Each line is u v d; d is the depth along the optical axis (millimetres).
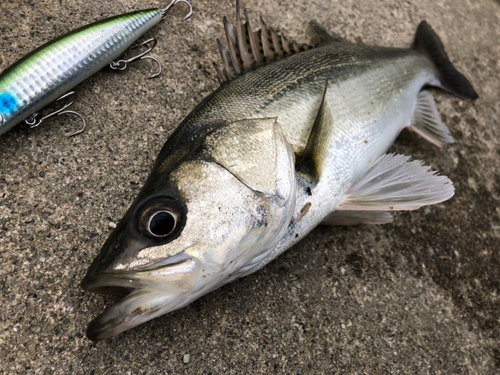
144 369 165
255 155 157
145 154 203
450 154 270
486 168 276
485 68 330
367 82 220
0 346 158
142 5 239
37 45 207
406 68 252
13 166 183
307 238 209
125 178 195
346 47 233
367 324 200
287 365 180
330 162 191
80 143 195
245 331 181
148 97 215
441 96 291
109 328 131
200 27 245
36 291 167
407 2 327
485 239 249
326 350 188
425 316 213
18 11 209
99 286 135
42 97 180
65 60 186
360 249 216
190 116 177
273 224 159
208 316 178
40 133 191
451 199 254
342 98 205
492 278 238
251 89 185
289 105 187
